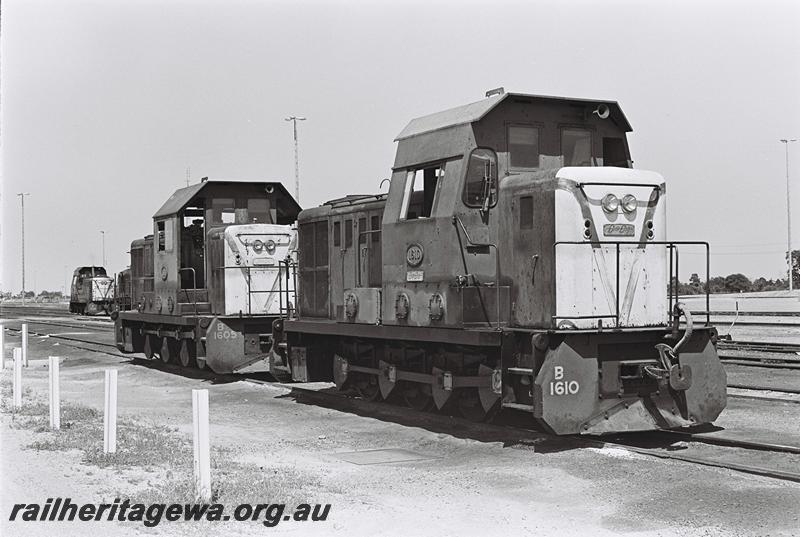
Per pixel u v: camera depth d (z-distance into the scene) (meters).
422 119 13.76
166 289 22.78
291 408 15.79
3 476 9.53
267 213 21.94
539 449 10.95
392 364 14.70
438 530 7.62
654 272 11.51
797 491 8.49
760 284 78.38
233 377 20.88
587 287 11.12
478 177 12.09
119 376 22.67
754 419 12.86
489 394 12.31
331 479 9.74
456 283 12.06
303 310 17.47
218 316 20.06
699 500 8.33
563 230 11.05
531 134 12.30
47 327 46.47
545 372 10.71
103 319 55.59
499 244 12.09
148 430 12.88
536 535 7.48
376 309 14.24
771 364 19.53
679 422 11.28
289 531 7.54
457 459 10.85
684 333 11.20
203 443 8.36
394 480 9.66
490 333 11.42
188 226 23.14
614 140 12.84
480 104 12.38
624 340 11.18
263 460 10.97
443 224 12.39
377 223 14.82
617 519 7.89
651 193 11.52
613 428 10.93
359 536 7.43
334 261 16.28
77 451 11.03
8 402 16.00
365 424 13.66
